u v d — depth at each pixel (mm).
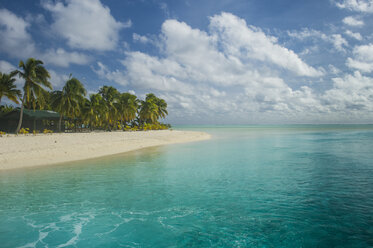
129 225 8258
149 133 51406
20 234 7629
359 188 12383
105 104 61500
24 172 16125
